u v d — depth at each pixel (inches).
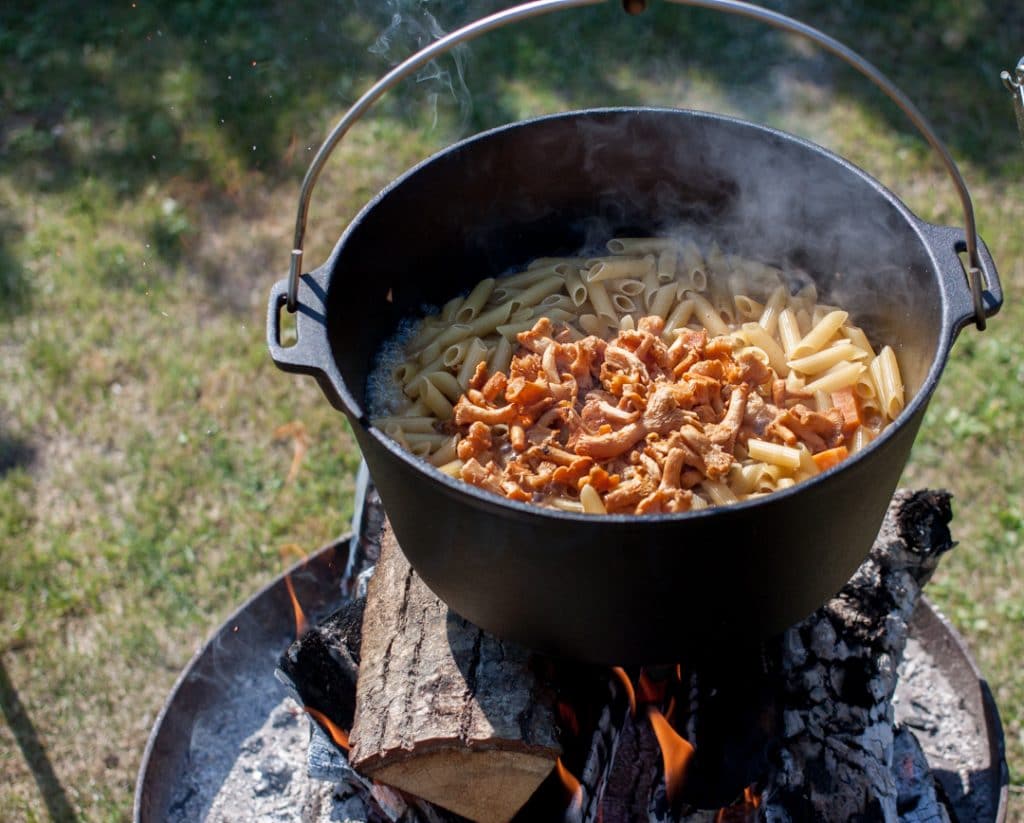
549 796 37.3
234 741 43.6
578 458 34.2
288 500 54.5
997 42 77.3
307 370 32.4
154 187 68.7
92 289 62.8
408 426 37.1
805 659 37.5
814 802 36.0
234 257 64.4
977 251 33.0
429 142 71.4
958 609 49.9
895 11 79.9
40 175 69.8
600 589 31.3
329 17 80.3
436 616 37.4
